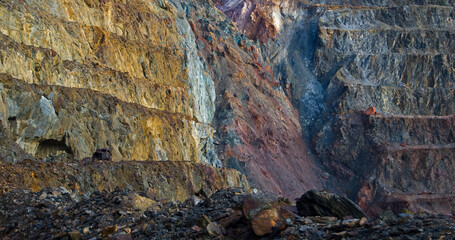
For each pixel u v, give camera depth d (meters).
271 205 12.23
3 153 25.78
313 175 79.00
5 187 20.81
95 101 37.47
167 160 44.00
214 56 80.81
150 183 35.81
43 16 37.84
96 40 45.78
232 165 65.94
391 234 9.48
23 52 32.56
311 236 10.39
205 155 58.81
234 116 73.69
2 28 32.56
